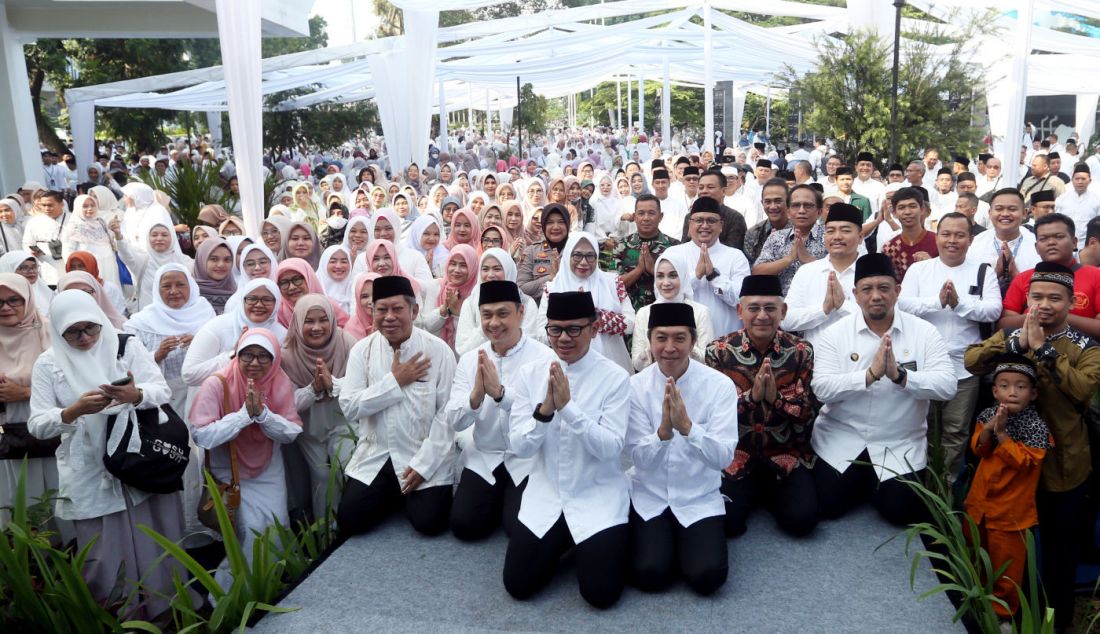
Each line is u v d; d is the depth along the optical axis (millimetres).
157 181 11758
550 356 4223
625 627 3438
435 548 4199
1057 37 15602
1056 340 3953
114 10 14445
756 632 3363
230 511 4250
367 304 5336
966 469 4262
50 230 8500
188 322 5352
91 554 4039
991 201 5562
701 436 3643
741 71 27578
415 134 15680
